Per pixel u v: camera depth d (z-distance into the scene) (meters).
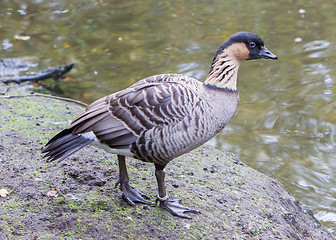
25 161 7.25
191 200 6.79
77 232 5.72
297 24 15.11
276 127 10.84
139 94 5.97
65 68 12.50
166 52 13.73
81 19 15.86
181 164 7.85
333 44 13.96
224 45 6.54
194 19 15.63
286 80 12.52
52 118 9.07
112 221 6.03
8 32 14.97
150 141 5.89
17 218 5.85
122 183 6.56
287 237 6.37
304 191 8.76
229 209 6.73
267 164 9.52
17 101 9.84
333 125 10.82
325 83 12.29
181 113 5.89
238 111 11.39
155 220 6.20
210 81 6.43
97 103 6.15
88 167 7.25
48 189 6.57
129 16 16.03
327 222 7.97
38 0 17.33
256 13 15.97
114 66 13.11
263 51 6.69
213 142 10.23
